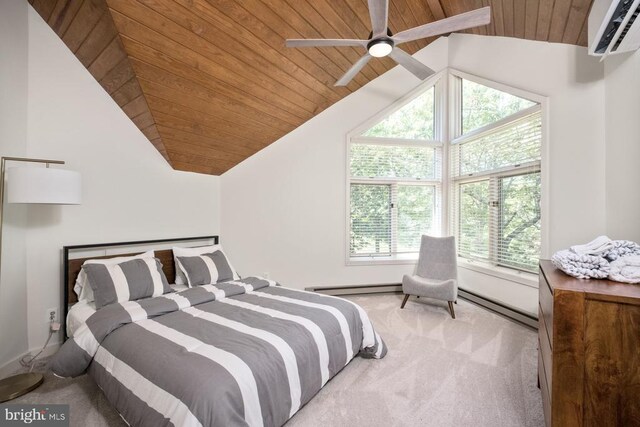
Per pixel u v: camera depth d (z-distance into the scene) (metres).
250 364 1.42
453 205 4.07
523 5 2.59
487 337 2.71
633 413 1.13
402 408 1.75
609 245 1.53
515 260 3.21
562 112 2.67
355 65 2.34
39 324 2.30
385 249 4.17
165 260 2.93
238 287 2.55
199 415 1.18
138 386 1.41
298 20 2.47
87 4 1.88
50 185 1.91
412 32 1.92
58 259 2.40
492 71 3.38
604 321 1.16
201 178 3.38
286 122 3.56
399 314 3.30
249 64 2.59
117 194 2.72
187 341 1.60
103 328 1.76
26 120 2.24
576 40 2.53
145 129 2.79
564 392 1.21
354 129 3.98
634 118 2.12
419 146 4.17
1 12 2.05
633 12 1.60
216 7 2.07
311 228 3.89
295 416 1.68
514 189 3.24
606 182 2.35
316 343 1.81
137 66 2.14
